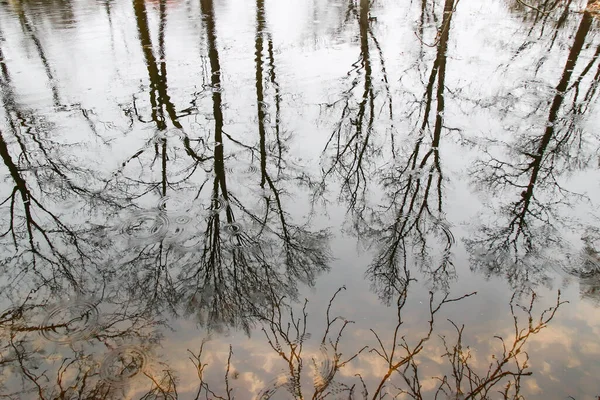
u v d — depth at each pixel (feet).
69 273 14.40
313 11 46.47
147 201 17.90
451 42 36.45
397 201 18.06
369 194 18.56
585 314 12.44
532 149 21.58
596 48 33.99
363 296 13.32
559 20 40.68
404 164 20.58
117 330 12.26
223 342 11.76
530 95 26.94
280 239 15.97
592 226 16.26
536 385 10.46
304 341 11.68
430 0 50.26
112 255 15.24
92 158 20.70
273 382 10.59
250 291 13.64
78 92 26.76
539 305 12.85
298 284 13.92
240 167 20.21
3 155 20.80
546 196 18.11
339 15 44.93
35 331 12.22
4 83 27.61
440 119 24.47
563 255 14.88
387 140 22.63
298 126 23.90
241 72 29.91
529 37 37.24
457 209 17.46
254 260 15.01
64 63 30.99
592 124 23.67
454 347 10.34
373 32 39.14
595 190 18.48
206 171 19.89
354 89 28.02
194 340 11.85
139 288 13.84
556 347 11.37
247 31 38.55
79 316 12.76
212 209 17.47
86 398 10.33
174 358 11.31
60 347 11.73
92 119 23.88
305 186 19.12
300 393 9.75
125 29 38.70
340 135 23.13
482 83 28.86
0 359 11.39
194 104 25.63
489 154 21.26
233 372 10.86
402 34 38.68
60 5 47.88
